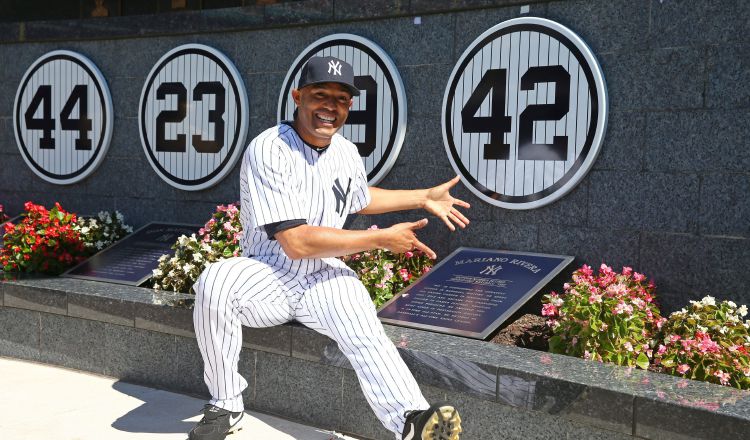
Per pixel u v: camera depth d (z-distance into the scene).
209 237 5.80
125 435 4.10
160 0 7.46
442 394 3.96
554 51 5.03
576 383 3.50
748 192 4.45
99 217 6.84
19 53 7.70
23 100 7.62
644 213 4.79
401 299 4.81
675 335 4.07
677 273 4.68
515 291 4.64
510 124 5.21
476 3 5.34
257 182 3.77
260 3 6.72
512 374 3.69
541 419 3.64
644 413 3.31
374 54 5.75
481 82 5.32
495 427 3.79
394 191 4.45
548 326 4.49
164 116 6.80
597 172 4.95
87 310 5.26
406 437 3.42
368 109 5.79
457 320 4.47
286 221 3.72
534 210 5.18
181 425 4.27
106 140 7.15
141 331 5.05
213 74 6.54
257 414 4.49
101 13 7.80
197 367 4.83
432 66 5.58
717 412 3.14
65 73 7.37
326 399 4.30
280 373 4.47
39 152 7.55
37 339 5.54
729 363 3.90
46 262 6.21
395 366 3.61
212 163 6.55
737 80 4.47
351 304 3.76
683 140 4.65
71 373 5.29
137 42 7.04
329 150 3.99
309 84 3.79
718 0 4.52
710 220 4.57
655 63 4.73
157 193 6.93
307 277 3.89
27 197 7.70
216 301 3.76
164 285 5.55
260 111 6.39
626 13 4.83
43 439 4.01
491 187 5.29
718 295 4.55
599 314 4.10
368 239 3.61
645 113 4.78
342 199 4.02
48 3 8.11
